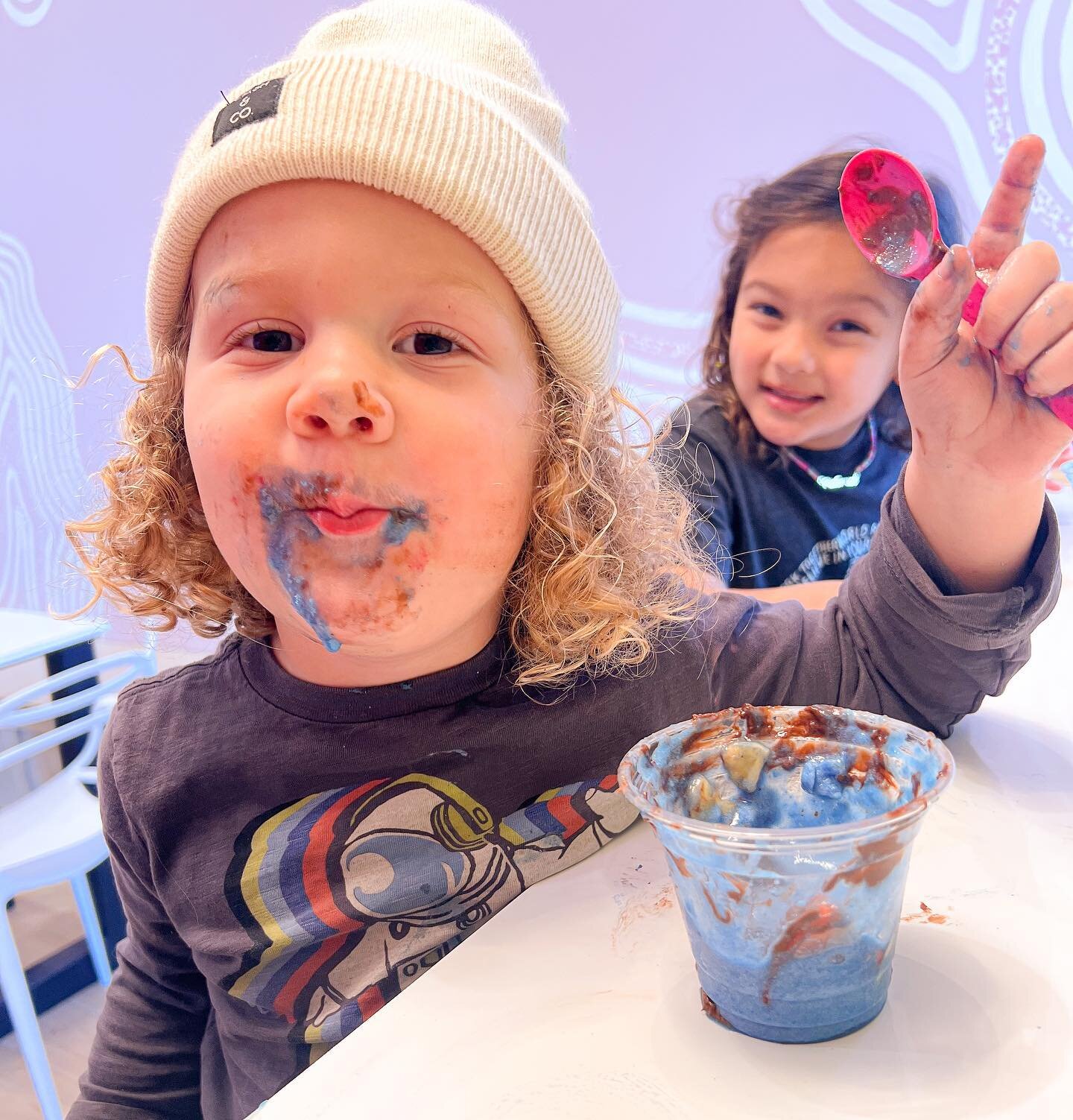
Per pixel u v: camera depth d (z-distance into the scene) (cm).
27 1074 157
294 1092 42
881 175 52
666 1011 45
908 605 62
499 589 63
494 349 56
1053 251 49
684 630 72
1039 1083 38
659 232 198
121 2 232
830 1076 40
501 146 55
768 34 180
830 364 137
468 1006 47
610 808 63
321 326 53
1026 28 164
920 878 53
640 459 74
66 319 266
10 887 141
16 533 285
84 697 155
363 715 64
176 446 72
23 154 261
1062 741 69
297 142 52
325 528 54
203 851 65
